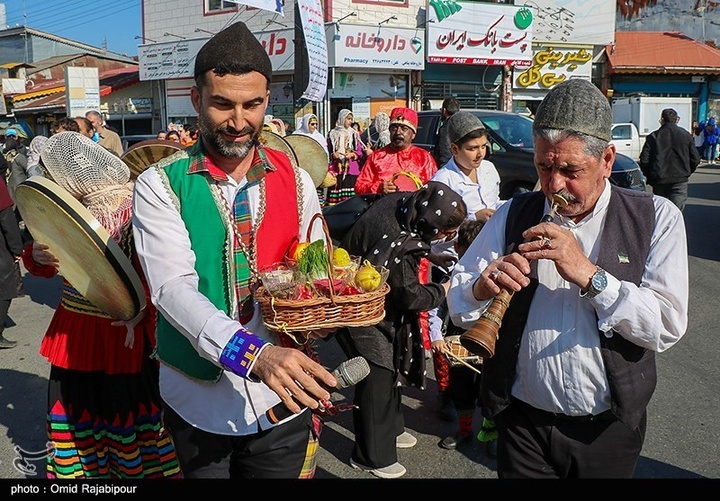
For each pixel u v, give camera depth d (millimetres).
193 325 1809
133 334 2777
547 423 2023
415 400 4664
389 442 3609
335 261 2119
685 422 4148
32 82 27094
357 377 1856
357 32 17547
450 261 3631
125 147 13539
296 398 1695
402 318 3447
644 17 27969
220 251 2012
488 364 2080
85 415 2955
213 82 1885
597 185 1867
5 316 5691
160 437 2975
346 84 18078
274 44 18000
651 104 21234
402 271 3217
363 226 3367
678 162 9492
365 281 1965
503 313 1863
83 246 2480
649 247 1886
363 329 3451
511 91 20625
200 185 2010
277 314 1861
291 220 2146
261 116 1976
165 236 1949
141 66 20656
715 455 3736
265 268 2072
